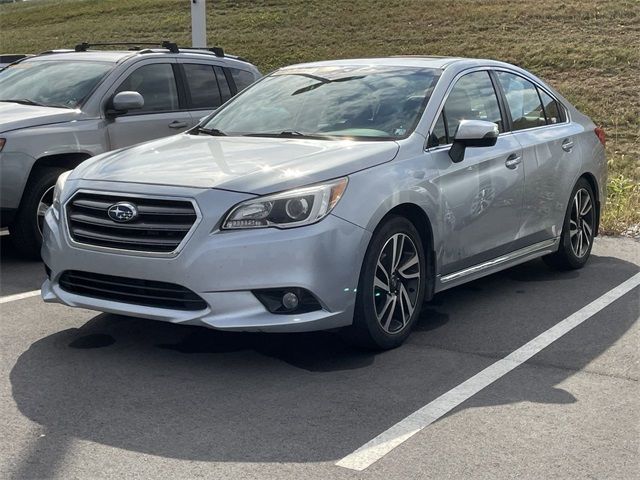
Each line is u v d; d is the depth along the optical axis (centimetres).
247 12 3231
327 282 466
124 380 464
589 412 427
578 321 583
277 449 382
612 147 1551
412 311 531
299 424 409
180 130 859
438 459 374
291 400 438
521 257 646
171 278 459
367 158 506
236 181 470
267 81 660
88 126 776
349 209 477
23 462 368
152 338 535
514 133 643
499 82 652
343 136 559
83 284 499
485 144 555
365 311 490
